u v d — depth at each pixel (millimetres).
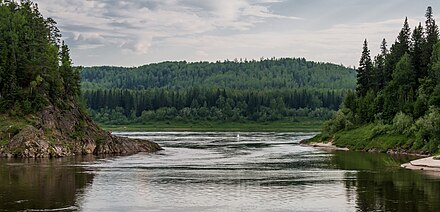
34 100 125188
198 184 71875
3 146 113125
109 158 113438
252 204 57219
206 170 89250
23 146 112625
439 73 134875
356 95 178125
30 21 145875
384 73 169000
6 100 124625
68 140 123125
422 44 157375
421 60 152875
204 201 59031
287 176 80750
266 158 114250
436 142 118062
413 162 97500
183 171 87375
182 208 55094
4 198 59938
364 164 99625
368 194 63344
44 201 58312
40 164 97688
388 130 138250
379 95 158375
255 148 148000
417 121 126938
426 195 62344
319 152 132500
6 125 118125
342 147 149000
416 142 124938
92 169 89625
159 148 139875
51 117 123812
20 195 62031
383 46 188750
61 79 138375
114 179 76500
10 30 138625
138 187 68938
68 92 141500
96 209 54375
